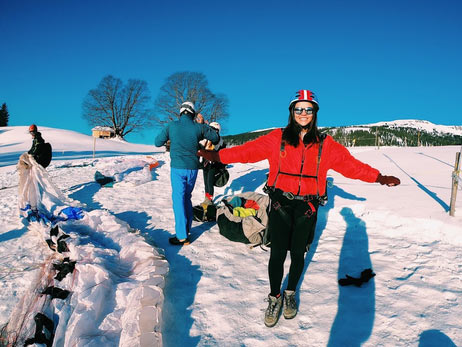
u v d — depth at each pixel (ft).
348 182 22.48
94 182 27.35
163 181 28.17
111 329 7.44
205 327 8.28
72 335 7.04
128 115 177.68
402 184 21.02
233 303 9.22
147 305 7.76
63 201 17.10
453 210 13.20
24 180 16.80
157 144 13.78
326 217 15.43
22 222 15.48
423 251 11.50
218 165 16.92
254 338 7.86
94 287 8.34
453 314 8.09
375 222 14.33
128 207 19.40
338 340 7.63
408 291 9.24
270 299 8.37
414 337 7.48
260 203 14.30
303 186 8.16
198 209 15.99
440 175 24.26
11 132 139.33
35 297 8.58
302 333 7.95
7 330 7.66
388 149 57.77
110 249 10.92
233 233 13.17
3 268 10.93
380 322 8.09
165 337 7.89
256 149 8.52
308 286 9.95
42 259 11.69
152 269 9.44
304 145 8.19
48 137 123.75
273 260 8.30
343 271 10.73
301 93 8.02
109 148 111.55
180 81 146.82
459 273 9.87
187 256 12.21
